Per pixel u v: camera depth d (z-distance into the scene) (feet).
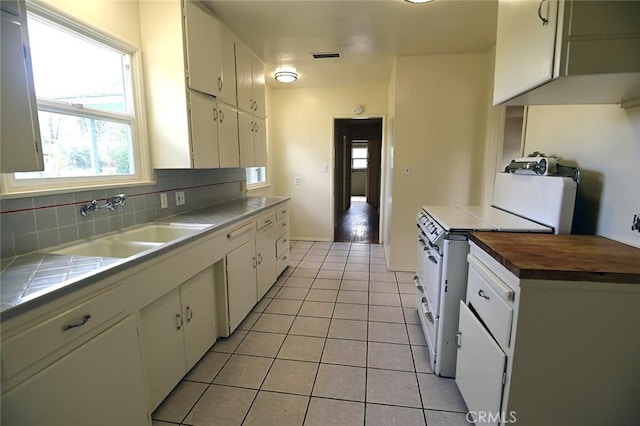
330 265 13.23
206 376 6.31
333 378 6.25
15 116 3.47
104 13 6.05
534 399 3.76
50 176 5.26
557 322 3.59
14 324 2.98
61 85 5.43
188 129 7.13
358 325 8.30
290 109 16.42
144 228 6.86
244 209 9.28
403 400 5.68
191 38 7.12
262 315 8.85
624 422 3.69
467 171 11.68
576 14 3.52
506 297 3.79
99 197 6.02
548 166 5.91
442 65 11.29
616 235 4.96
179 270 5.62
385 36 9.46
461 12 7.92
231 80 9.12
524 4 4.55
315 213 17.08
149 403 4.91
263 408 5.50
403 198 12.18
